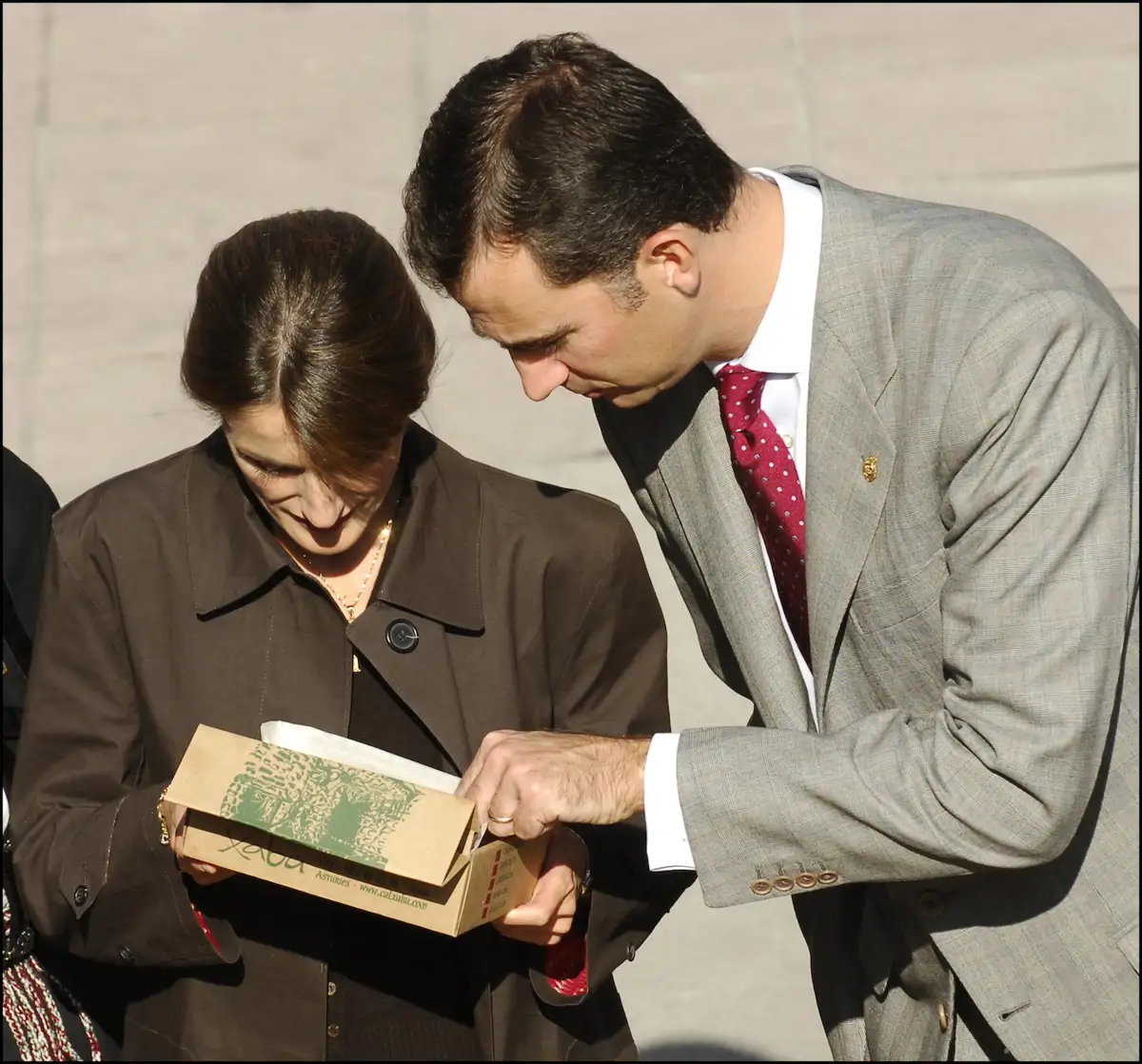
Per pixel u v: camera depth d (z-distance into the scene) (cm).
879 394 876
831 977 1069
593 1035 958
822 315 882
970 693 847
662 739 884
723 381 920
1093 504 825
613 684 961
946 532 874
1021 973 928
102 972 1004
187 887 896
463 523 925
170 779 896
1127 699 909
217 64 3031
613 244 823
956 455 849
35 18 3170
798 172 942
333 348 788
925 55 2967
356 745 859
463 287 841
